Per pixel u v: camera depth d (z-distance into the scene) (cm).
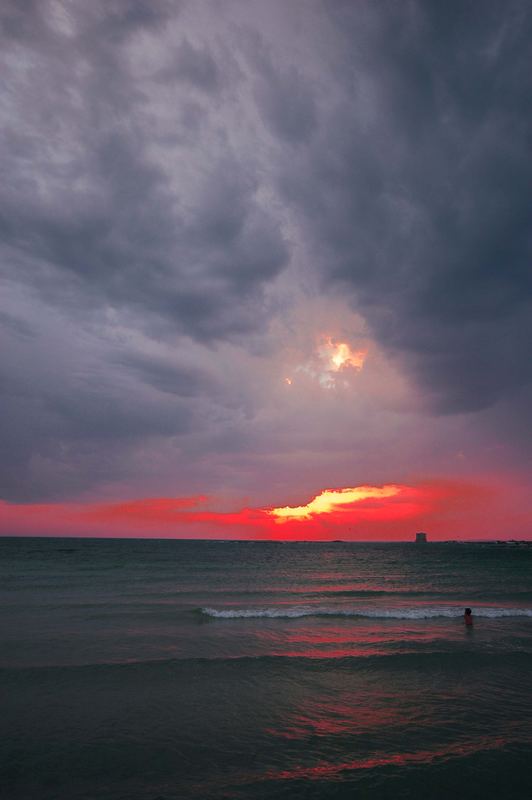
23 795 686
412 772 763
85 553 8825
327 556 10050
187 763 784
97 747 832
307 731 911
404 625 1878
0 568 4675
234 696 1081
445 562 7875
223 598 2630
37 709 985
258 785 720
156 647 1461
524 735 903
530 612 2222
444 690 1141
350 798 690
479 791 714
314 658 1365
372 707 1034
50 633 1625
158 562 6353
